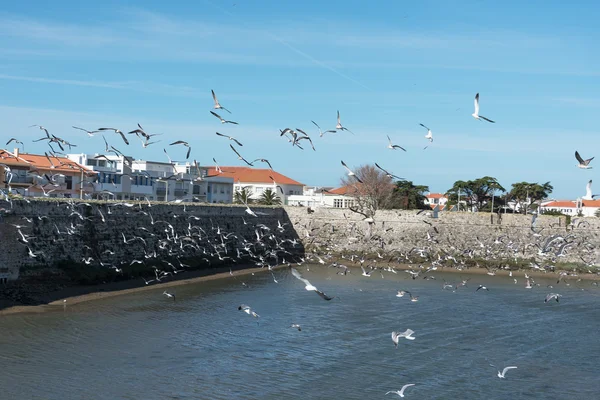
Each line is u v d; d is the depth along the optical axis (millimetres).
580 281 94062
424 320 63406
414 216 110438
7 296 62094
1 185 86438
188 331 56062
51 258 69125
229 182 145250
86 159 110938
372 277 91500
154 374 44969
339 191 161875
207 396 41562
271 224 113312
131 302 66312
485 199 154250
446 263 104938
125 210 80062
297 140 43969
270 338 54938
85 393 41062
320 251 112625
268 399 41438
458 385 45156
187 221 91438
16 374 43438
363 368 47938
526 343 56531
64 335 52781
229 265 95000
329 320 61969
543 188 152500
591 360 52125
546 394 44219
